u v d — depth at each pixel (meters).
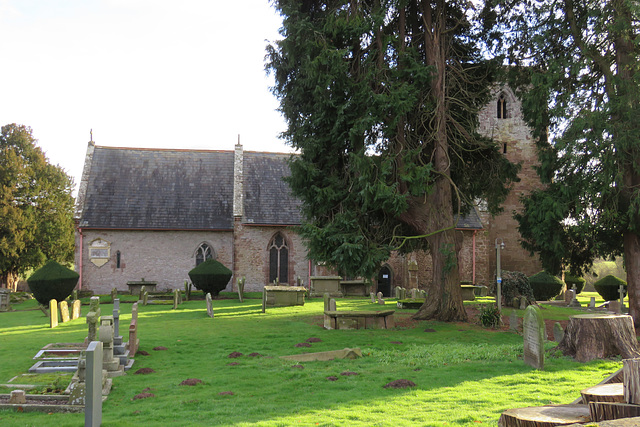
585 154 16.92
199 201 39.31
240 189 38.84
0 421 8.07
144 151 41.84
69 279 27.95
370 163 18.45
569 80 18.41
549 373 10.34
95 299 15.48
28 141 48.50
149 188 39.34
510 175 22.50
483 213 40.12
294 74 21.19
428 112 20.02
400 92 18.25
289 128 21.52
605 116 16.55
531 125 19.25
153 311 25.58
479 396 8.66
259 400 9.23
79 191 37.72
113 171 39.72
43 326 20.83
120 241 37.03
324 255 19.62
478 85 22.20
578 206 17.28
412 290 32.62
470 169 23.19
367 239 19.64
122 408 8.90
